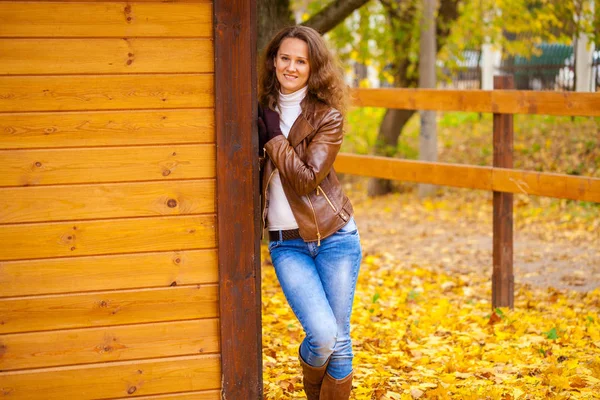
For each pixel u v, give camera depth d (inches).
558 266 275.6
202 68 116.0
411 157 495.2
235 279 118.7
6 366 114.5
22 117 112.4
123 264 116.8
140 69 114.7
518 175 202.8
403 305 224.2
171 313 118.6
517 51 481.1
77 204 114.9
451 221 374.3
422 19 417.4
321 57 124.7
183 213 117.8
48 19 111.7
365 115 602.5
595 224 335.9
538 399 144.0
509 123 210.1
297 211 122.9
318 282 123.3
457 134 570.6
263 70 129.2
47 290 115.0
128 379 118.0
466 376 158.1
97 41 113.3
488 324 202.5
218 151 116.3
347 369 125.4
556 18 416.2
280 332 191.5
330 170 127.5
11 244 113.6
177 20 114.7
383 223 380.5
